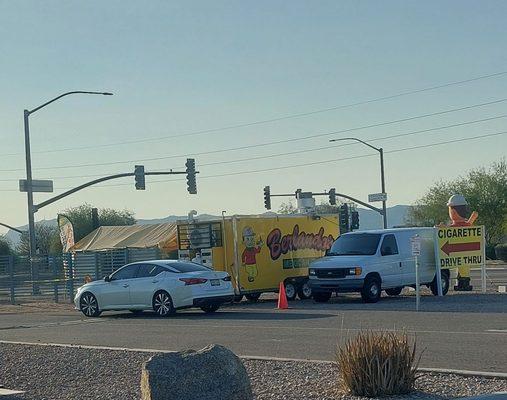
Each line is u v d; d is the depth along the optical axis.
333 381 11.98
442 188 81.75
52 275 38.34
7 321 25.94
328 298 28.38
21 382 13.38
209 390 9.81
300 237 31.14
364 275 26.48
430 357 13.98
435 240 28.62
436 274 28.62
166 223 44.97
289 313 23.64
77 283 36.81
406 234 28.09
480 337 16.38
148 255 37.69
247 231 29.50
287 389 11.63
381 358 10.97
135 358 15.16
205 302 24.47
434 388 11.28
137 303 25.05
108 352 16.17
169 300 24.41
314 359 14.28
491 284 35.31
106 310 25.69
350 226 45.16
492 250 69.06
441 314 21.33
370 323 19.70
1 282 38.00
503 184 78.50
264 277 29.80
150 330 20.72
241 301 30.47
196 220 29.81
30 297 37.66
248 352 15.65
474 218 30.30
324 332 18.30
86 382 13.14
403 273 27.62
